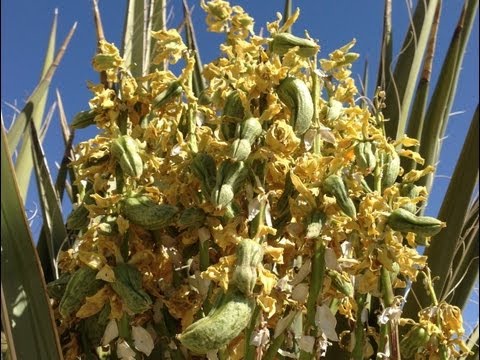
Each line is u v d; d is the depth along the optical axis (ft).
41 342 2.21
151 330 2.42
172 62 2.71
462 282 3.67
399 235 2.49
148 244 2.46
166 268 2.45
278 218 2.39
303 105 2.31
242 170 2.24
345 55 2.76
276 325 2.29
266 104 2.39
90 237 2.39
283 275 2.38
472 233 3.78
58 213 3.34
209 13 2.76
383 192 2.53
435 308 2.63
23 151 3.55
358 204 2.47
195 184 2.44
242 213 2.31
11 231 2.18
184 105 2.64
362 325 2.49
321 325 2.23
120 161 2.42
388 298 2.40
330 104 2.65
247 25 2.75
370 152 2.41
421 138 3.69
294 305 2.29
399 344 2.61
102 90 2.68
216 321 2.02
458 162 3.41
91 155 2.47
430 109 3.70
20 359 2.18
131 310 2.27
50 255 3.20
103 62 2.66
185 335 2.00
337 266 2.26
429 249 3.34
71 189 3.91
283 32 2.54
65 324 2.55
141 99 2.66
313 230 2.23
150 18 3.83
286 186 2.35
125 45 3.78
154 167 2.52
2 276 2.17
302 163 2.33
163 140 2.56
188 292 2.44
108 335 2.35
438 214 3.39
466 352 2.59
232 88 2.60
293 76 2.40
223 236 2.24
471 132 3.41
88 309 2.30
